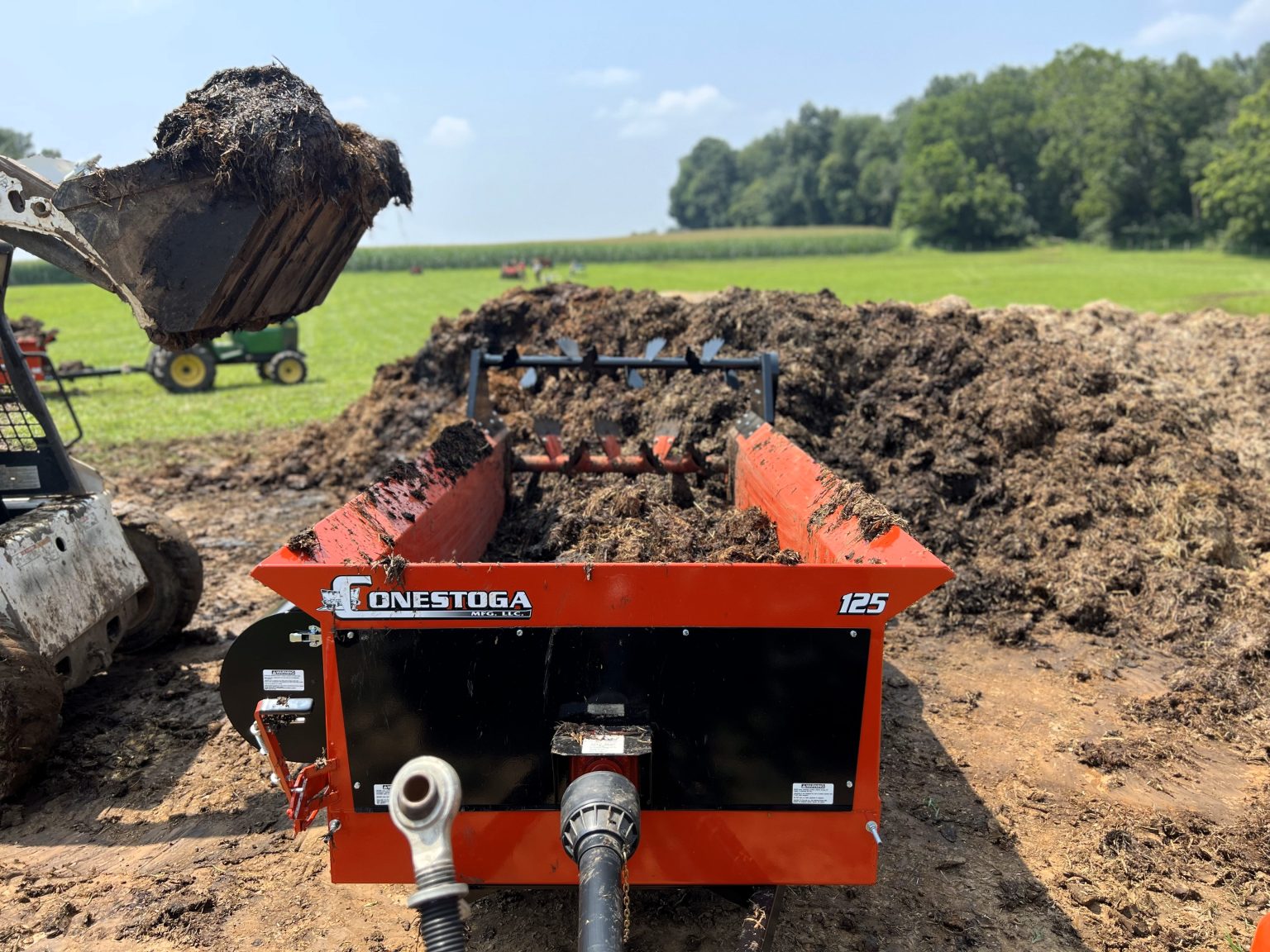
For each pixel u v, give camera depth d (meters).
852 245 97.19
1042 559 6.78
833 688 2.77
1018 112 101.56
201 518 9.03
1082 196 87.75
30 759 4.30
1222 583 6.34
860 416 8.16
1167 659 5.77
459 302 48.88
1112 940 3.45
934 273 59.19
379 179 4.25
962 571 6.65
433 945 1.74
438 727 2.84
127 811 4.30
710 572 2.64
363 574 2.67
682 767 2.84
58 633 4.54
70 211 3.72
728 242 97.88
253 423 14.44
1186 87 82.06
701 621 2.70
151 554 5.70
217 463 11.30
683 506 5.39
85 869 3.87
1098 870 3.85
